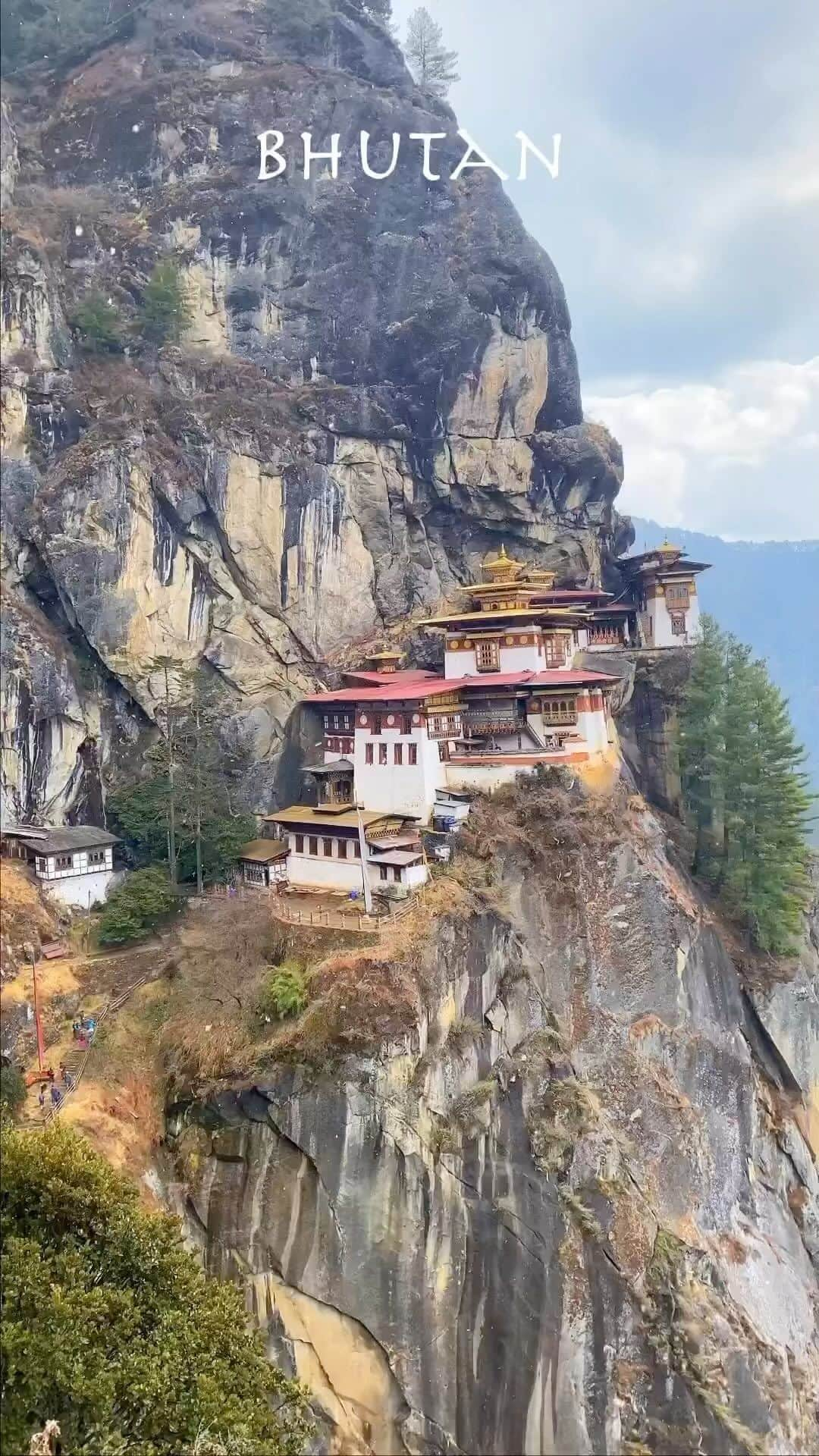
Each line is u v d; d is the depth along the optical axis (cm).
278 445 5703
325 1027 3528
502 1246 3584
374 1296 3394
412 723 4878
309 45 7438
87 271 5925
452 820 4700
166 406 5562
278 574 5694
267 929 4091
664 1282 3656
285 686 5816
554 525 6969
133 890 4612
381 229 6644
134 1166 3409
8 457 5084
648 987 4475
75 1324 2289
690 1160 4281
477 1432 3372
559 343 6962
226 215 6438
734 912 5375
